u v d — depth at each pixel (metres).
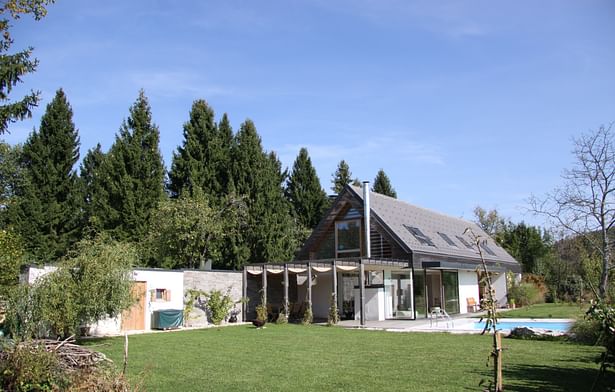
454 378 9.46
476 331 17.83
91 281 15.03
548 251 39.12
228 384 9.20
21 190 33.34
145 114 32.38
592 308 6.80
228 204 31.66
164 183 33.97
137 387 7.98
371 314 24.75
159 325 20.83
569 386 8.67
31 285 14.17
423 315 25.77
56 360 7.15
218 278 24.33
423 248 26.11
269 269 24.81
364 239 27.22
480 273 5.98
